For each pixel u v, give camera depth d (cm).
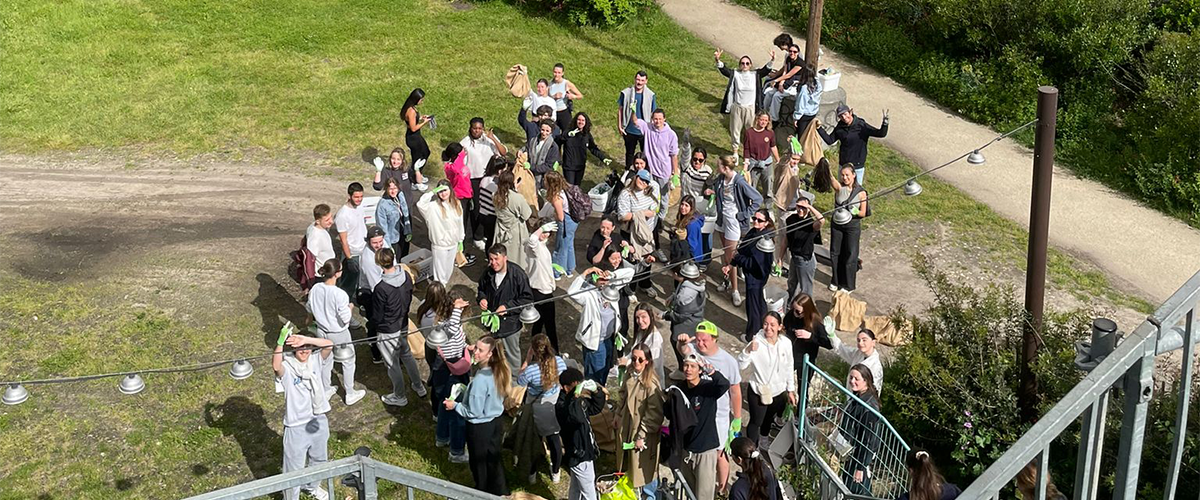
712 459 939
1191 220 1614
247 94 1983
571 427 907
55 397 1156
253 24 2258
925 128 1912
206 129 1870
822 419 1013
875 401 966
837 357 1236
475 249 1476
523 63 2114
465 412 948
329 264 1047
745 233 1305
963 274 1455
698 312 1079
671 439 923
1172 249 1538
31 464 1055
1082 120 1869
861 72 2158
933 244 1528
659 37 2275
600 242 1177
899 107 1998
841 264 1337
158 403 1149
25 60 2111
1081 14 1953
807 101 1667
